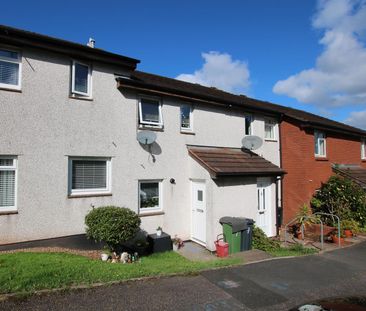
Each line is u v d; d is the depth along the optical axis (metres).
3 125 7.58
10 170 7.71
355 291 6.23
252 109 13.47
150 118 10.44
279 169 12.27
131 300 5.21
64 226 8.37
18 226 7.67
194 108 11.55
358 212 13.71
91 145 8.97
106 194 9.15
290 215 14.84
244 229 9.56
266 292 5.99
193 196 10.92
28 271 5.72
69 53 8.58
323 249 10.09
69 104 8.64
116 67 9.70
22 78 7.93
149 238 9.30
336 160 17.12
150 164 10.16
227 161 11.03
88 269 6.23
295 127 14.84
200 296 5.61
